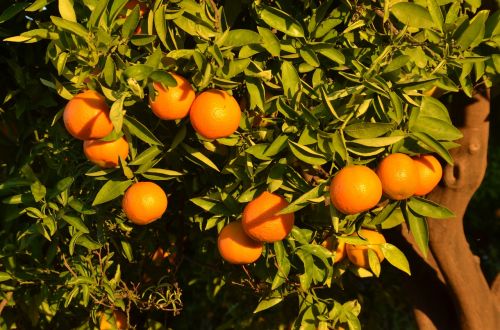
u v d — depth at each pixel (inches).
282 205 63.2
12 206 77.7
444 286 84.8
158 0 61.9
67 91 63.7
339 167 64.3
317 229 69.9
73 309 83.4
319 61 66.6
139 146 69.1
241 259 66.0
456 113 79.3
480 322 82.0
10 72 76.2
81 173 71.7
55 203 72.8
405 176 61.4
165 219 82.7
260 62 65.6
